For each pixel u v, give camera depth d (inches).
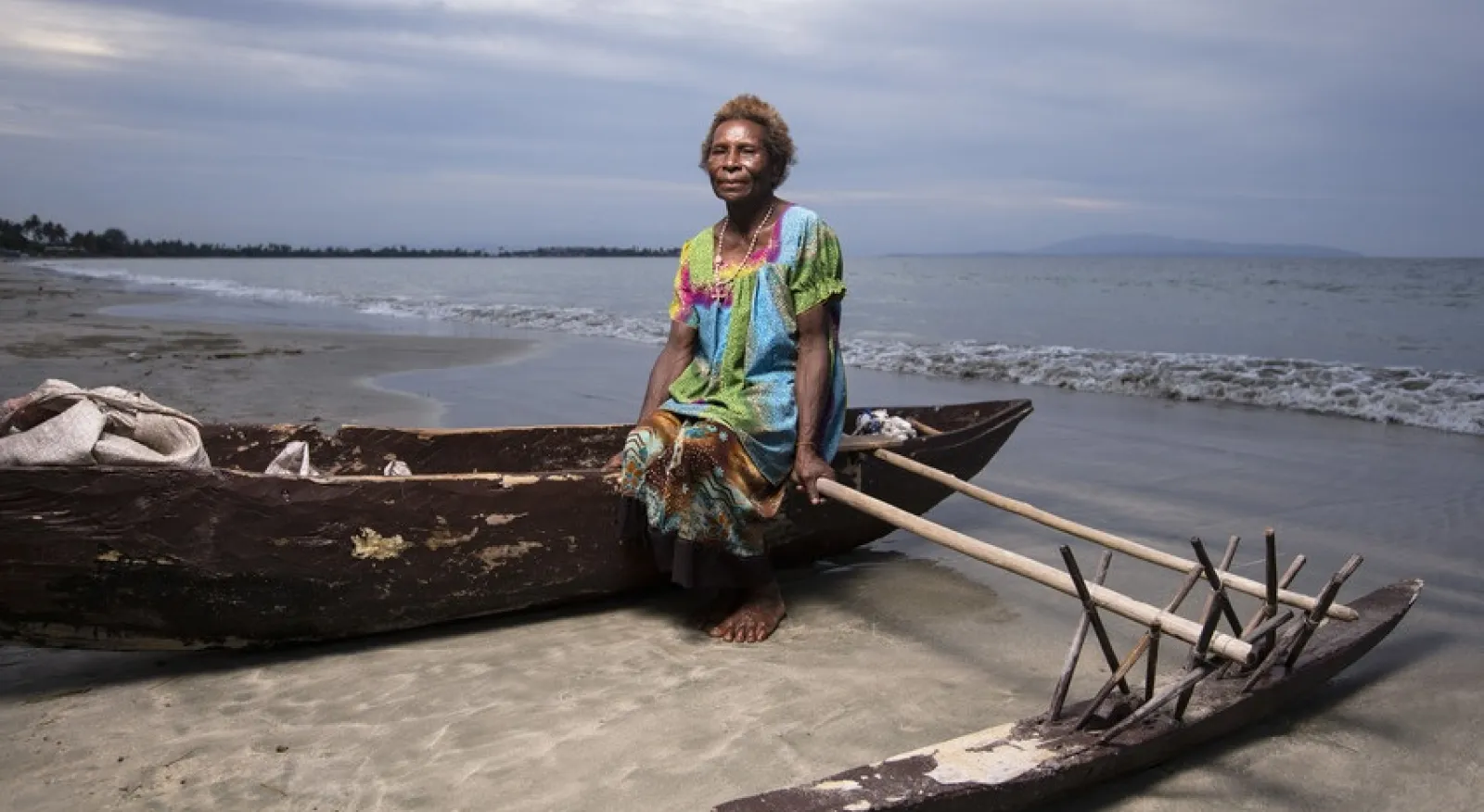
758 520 152.4
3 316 708.7
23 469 116.4
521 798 108.2
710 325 162.1
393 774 112.8
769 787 110.3
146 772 112.7
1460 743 121.1
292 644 143.5
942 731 123.0
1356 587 173.2
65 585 120.5
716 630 152.9
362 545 135.5
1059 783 101.9
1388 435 304.3
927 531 129.3
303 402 345.7
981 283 1544.0
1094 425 323.0
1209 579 104.0
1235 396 370.9
